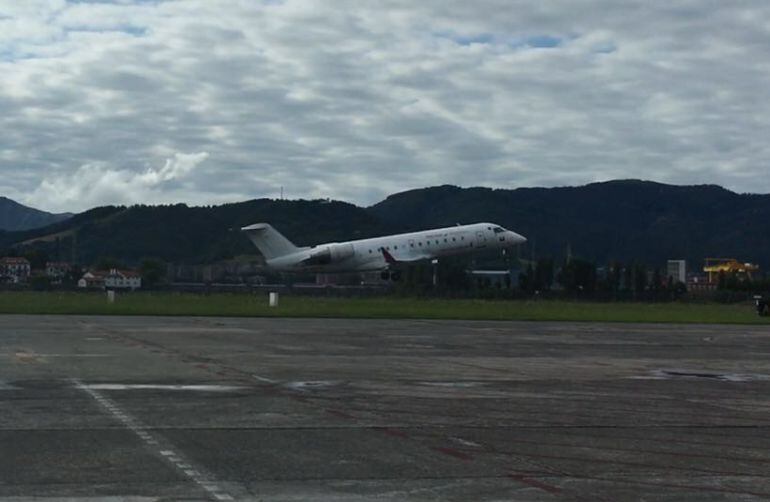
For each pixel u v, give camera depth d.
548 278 114.38
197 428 13.11
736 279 125.50
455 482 9.96
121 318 44.66
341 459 11.10
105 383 18.08
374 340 31.55
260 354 25.14
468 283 111.19
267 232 91.00
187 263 184.25
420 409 15.35
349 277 111.88
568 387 18.81
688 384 19.84
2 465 10.43
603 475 10.41
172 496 9.12
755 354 28.67
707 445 12.43
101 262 170.75
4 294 81.56
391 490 9.55
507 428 13.55
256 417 14.21
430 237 89.38
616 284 117.88
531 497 9.34
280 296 82.12
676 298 95.38
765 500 9.35
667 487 9.85
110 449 11.45
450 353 26.77
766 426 14.12
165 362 22.44
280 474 10.23
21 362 21.95
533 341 32.78
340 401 16.16
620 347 30.67
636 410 15.66
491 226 91.44
